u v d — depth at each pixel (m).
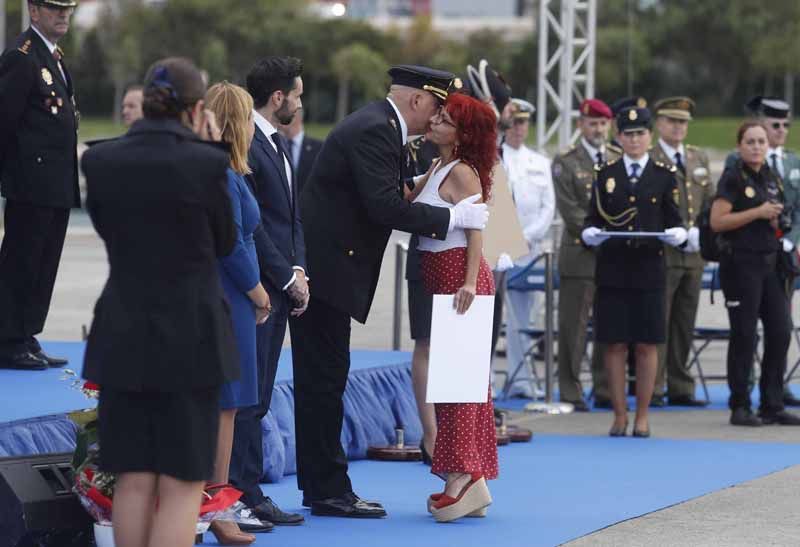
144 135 7.75
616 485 12.26
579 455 13.83
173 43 98.88
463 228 10.43
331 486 10.78
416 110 10.40
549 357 16.80
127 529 7.93
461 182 10.46
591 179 16.91
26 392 11.50
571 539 10.12
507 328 17.86
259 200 10.09
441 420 10.70
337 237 10.38
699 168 17.31
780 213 15.48
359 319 10.48
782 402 16.02
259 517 10.33
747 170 15.56
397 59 109.00
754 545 9.97
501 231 13.05
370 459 13.52
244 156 9.27
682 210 17.19
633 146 14.96
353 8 162.62
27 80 12.66
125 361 7.65
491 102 13.62
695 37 103.44
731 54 103.81
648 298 14.79
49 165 12.80
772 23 102.56
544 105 22.81
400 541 9.99
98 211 7.79
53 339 21.47
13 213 12.88
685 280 17.22
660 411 17.02
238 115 9.21
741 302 15.66
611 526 10.57
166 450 7.78
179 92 7.82
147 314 7.68
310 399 10.70
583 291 16.95
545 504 11.41
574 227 16.94
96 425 8.88
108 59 97.94
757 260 15.60
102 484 8.64
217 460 9.41
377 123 10.23
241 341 9.33
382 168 10.20
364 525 10.52
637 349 14.98
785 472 12.95
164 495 7.88
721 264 15.79
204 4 99.56
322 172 10.42
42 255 13.01
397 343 17.86
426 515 10.92
